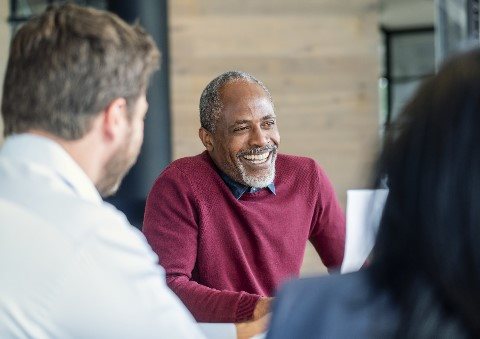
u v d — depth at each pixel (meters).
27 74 1.18
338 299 0.82
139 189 4.36
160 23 4.39
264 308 1.72
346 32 4.46
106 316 1.11
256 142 2.02
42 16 1.22
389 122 0.80
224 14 4.41
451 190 0.72
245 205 2.06
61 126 1.19
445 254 0.72
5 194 1.16
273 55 4.45
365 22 4.46
